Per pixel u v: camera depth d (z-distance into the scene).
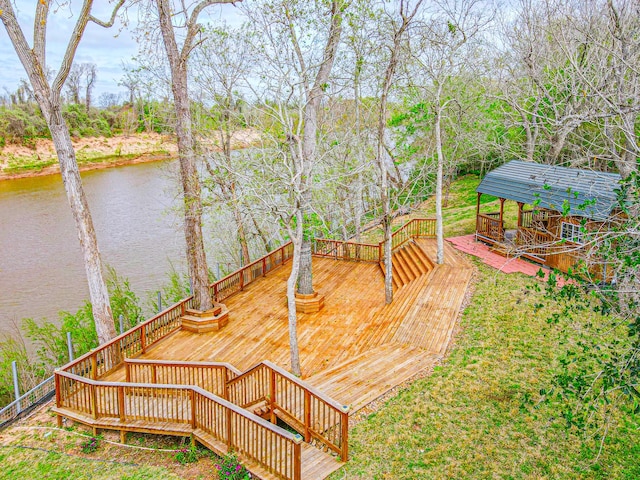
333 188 16.95
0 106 77.50
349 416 9.63
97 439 10.36
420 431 9.13
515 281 15.27
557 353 11.19
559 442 8.71
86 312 16.84
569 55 13.63
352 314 15.64
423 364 11.48
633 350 6.09
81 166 64.56
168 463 9.53
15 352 15.07
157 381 11.95
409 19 13.35
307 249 16.02
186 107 14.37
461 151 27.41
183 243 32.31
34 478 9.40
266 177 13.81
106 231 35.78
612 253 6.62
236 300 17.33
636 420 9.04
